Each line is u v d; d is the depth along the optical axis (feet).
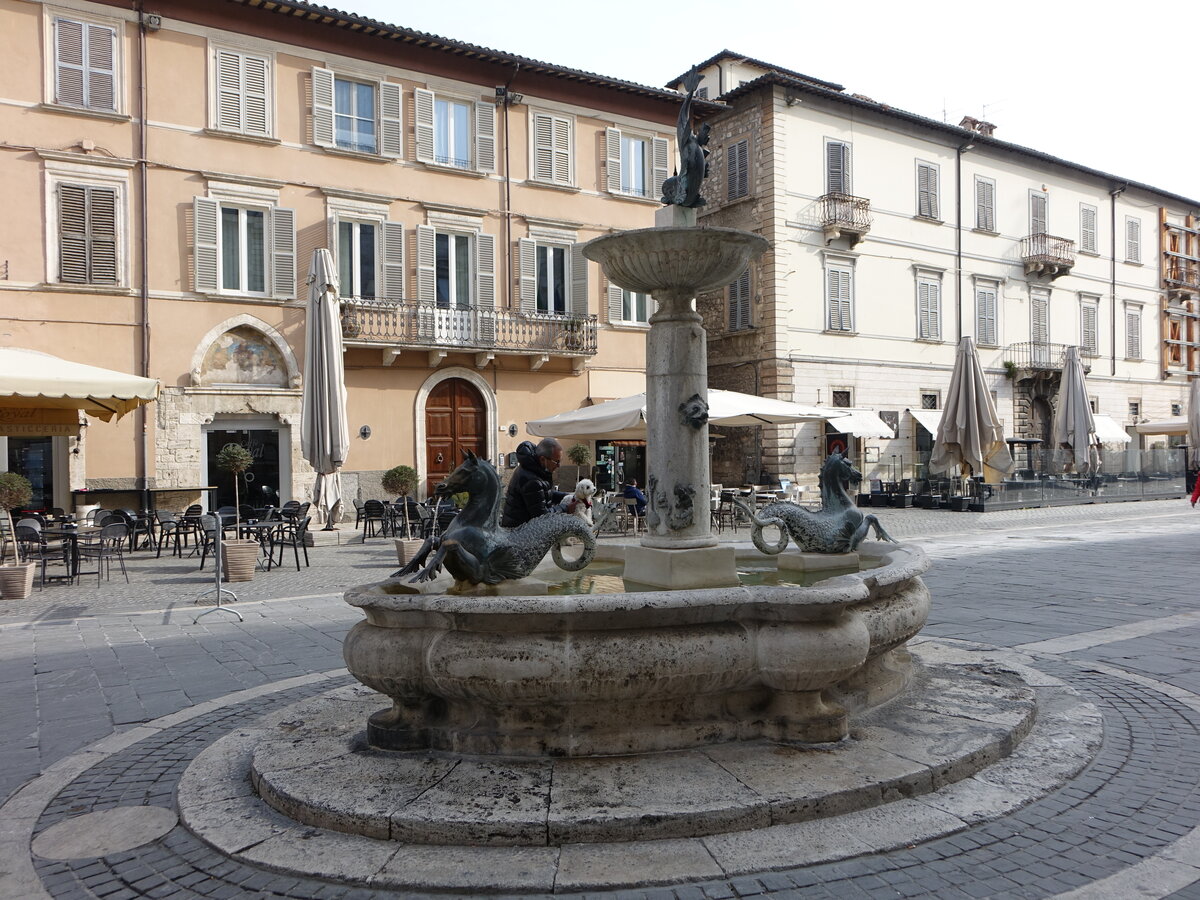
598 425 51.42
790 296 93.20
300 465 68.13
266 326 67.05
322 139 69.26
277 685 21.47
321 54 69.36
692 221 19.77
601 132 82.48
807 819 12.47
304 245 68.80
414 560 16.08
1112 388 130.41
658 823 11.95
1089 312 127.13
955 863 11.43
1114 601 32.01
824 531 20.71
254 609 32.60
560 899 10.66
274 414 67.46
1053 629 27.04
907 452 102.83
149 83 63.16
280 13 66.95
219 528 32.01
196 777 14.88
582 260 81.20
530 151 78.79
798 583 19.24
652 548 18.24
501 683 13.73
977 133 110.01
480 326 75.10
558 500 25.59
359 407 70.85
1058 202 122.42
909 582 17.84
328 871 11.34
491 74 76.79
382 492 71.56
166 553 51.03
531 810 12.21
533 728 14.35
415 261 73.36
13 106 58.90
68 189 60.49
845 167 98.07
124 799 14.52
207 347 64.90
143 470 62.08
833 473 21.40
